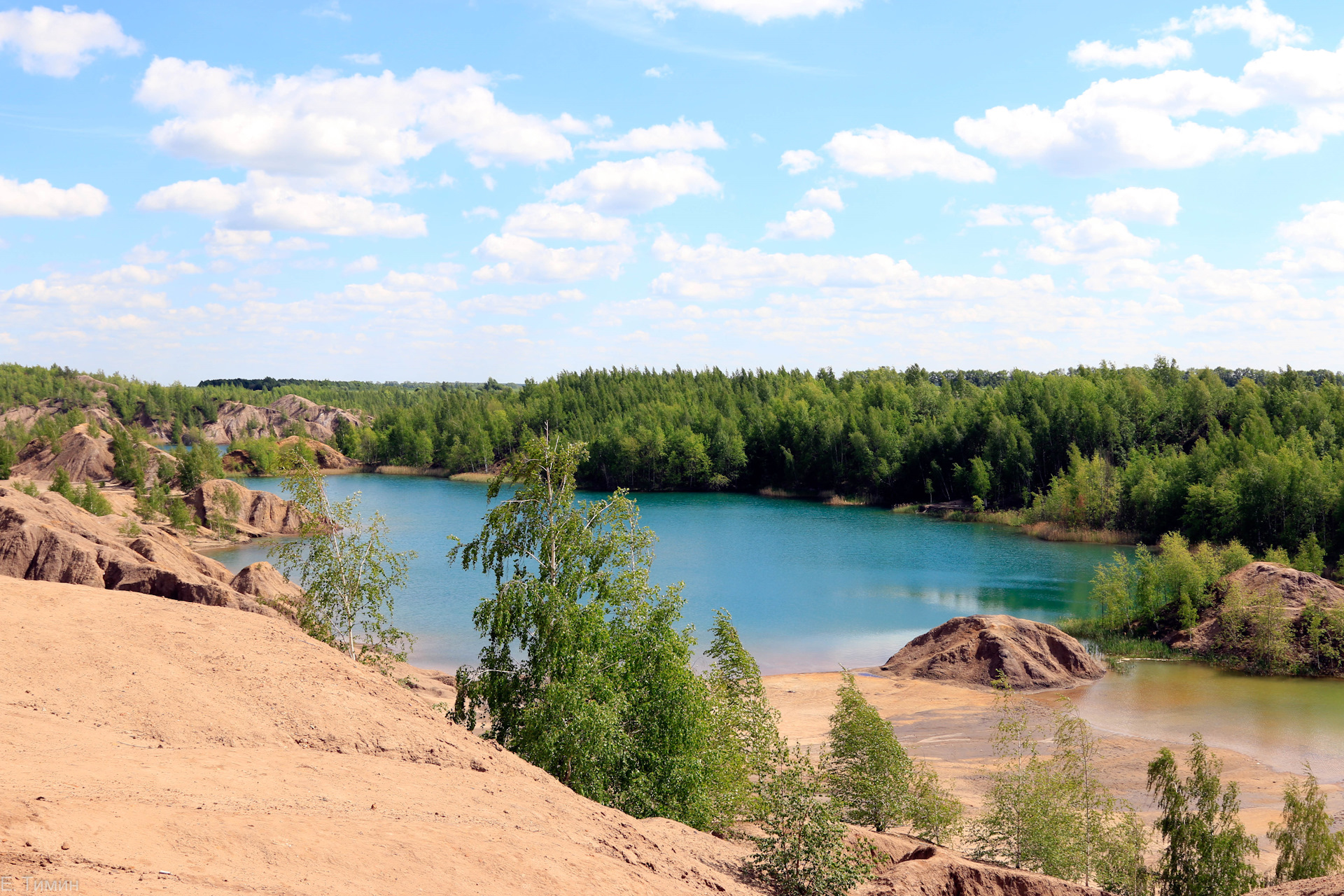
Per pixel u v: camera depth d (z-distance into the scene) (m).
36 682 16.52
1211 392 128.12
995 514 117.44
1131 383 132.50
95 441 144.75
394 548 91.38
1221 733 39.31
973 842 27.48
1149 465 102.50
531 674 26.33
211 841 10.41
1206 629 54.22
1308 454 93.00
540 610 25.94
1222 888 23.70
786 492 155.88
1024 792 25.94
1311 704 43.62
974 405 150.38
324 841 11.46
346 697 19.70
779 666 51.97
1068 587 74.00
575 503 28.44
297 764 15.36
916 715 42.59
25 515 44.16
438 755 18.39
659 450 164.38
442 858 12.10
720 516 125.00
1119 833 25.78
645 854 16.59
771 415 168.50
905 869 19.98
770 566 84.06
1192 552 85.12
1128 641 55.34
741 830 26.64
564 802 17.95
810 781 28.89
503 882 12.03
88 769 12.43
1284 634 50.25
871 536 105.12
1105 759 36.06
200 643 20.52
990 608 65.94
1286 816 24.97
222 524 100.31
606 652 26.25
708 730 26.12
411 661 50.16
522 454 28.27
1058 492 107.75
